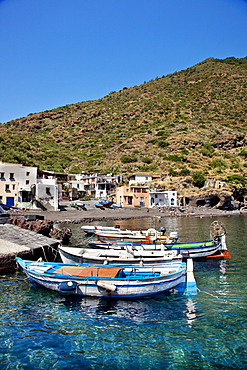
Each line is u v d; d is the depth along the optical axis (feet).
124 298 43.37
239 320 36.76
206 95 620.08
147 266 49.83
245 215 213.05
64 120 638.94
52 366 27.55
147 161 346.13
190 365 27.94
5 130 566.77
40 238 73.92
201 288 48.80
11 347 30.50
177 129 442.91
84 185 280.10
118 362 28.32
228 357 29.12
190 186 266.36
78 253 57.77
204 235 107.04
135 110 609.42
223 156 370.73
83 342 31.65
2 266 55.36
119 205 236.02
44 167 328.49
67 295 44.37
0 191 177.68
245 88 641.81
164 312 39.22
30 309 39.65
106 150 427.33
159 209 222.89
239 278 54.29
